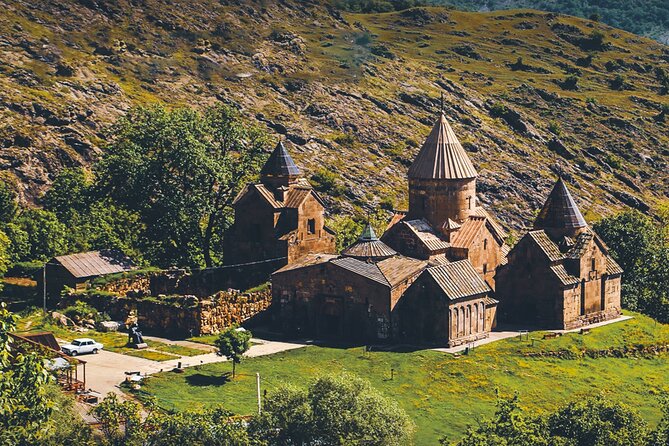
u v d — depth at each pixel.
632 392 130.38
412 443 110.00
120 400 110.94
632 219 178.25
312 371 124.50
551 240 146.88
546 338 138.75
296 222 151.00
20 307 145.62
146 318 138.38
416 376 125.81
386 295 134.00
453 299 133.00
